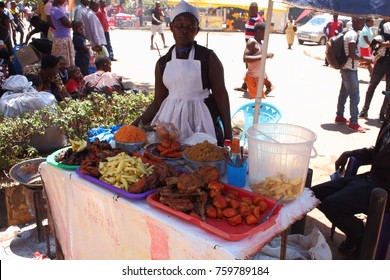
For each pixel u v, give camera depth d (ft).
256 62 22.81
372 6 7.88
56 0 22.82
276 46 64.03
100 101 15.06
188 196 6.41
